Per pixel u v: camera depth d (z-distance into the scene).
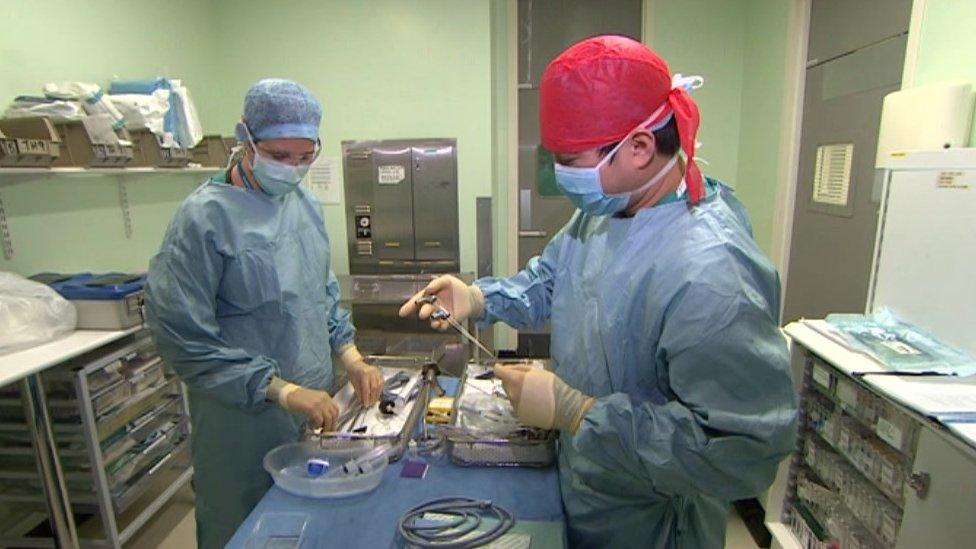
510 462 1.16
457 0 3.27
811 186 2.13
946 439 1.05
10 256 2.05
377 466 1.11
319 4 3.30
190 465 2.42
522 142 3.24
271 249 1.42
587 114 0.83
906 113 1.49
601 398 0.90
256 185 1.46
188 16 3.08
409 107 3.41
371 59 3.36
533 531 0.95
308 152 1.39
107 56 2.48
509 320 1.34
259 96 1.30
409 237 3.37
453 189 3.31
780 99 2.21
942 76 1.48
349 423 1.28
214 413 1.46
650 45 2.56
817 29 2.07
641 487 0.98
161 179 2.87
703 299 0.78
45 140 1.83
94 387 1.88
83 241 2.37
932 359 1.28
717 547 1.11
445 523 0.97
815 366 1.60
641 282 0.90
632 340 0.93
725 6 2.51
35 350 1.73
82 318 1.95
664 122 0.85
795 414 0.80
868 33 1.78
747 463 0.77
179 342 1.31
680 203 0.91
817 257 2.10
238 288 1.39
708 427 0.77
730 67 2.56
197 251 1.32
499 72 2.26
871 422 1.34
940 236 1.36
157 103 2.40
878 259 1.57
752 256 0.83
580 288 1.05
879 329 1.46
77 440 1.91
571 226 1.19
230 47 3.37
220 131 3.43
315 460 1.12
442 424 1.24
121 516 2.18
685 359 0.79
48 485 1.77
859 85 1.83
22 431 1.87
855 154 1.86
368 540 0.95
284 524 0.99
